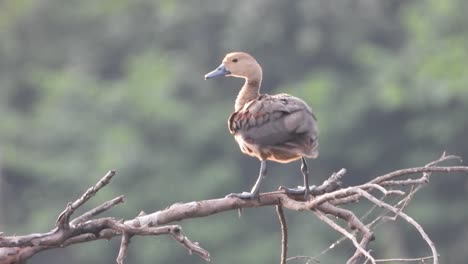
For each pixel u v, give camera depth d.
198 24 26.48
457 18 25.09
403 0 26.66
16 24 29.47
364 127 24.17
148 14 29.25
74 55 29.52
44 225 22.94
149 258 21.75
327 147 23.80
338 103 24.34
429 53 24.75
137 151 23.56
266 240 22.05
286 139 9.05
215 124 24.27
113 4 29.64
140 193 23.23
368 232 8.08
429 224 22.14
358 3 25.78
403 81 24.34
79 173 23.83
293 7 25.12
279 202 8.52
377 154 24.02
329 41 25.31
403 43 26.03
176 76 25.27
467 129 23.81
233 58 10.27
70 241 8.09
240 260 21.92
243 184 23.62
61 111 25.47
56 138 25.05
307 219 22.06
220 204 8.55
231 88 25.45
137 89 25.06
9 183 24.23
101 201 22.80
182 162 23.94
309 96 24.02
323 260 21.19
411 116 24.25
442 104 23.78
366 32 25.83
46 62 29.45
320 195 8.54
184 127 24.28
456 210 22.36
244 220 22.34
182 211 8.46
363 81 24.81
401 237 21.61
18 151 24.61
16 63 29.11
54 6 29.75
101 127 25.00
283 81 25.36
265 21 25.06
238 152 24.09
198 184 23.39
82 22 29.94
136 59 27.33
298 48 25.20
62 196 23.75
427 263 8.87
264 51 25.33
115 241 22.17
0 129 25.19
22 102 29.02
